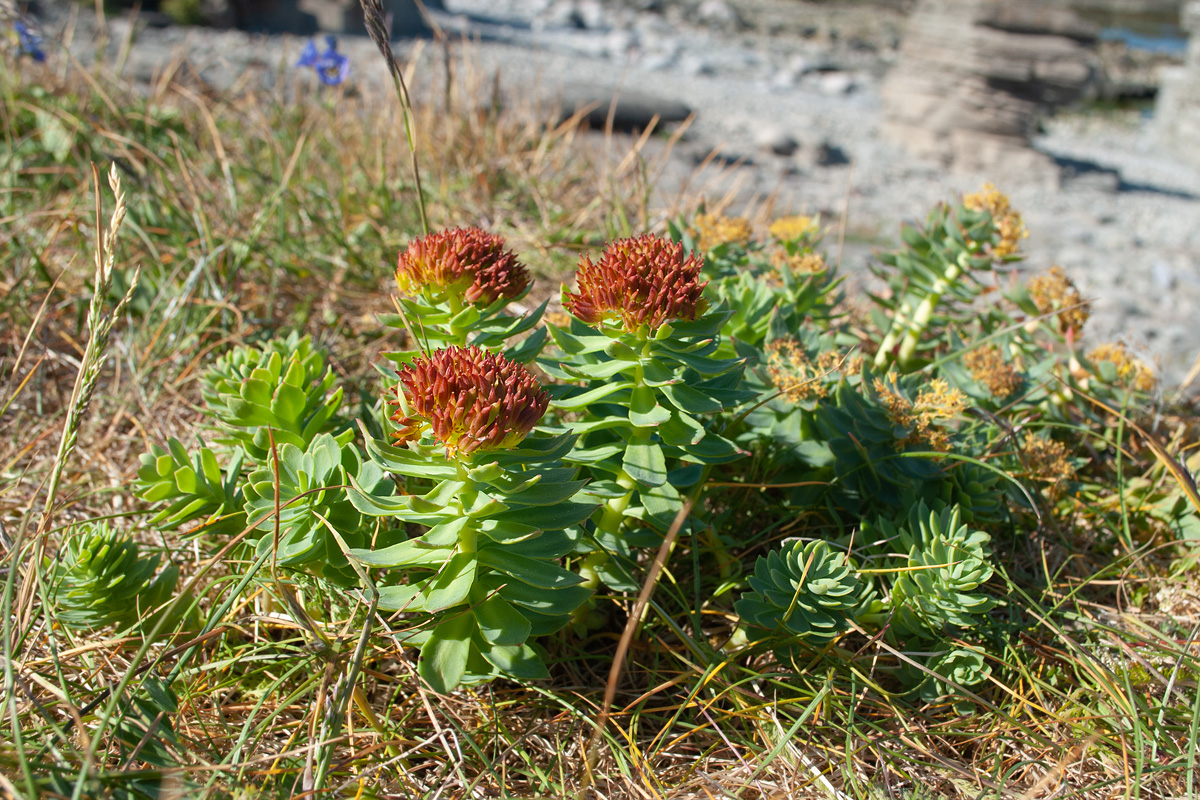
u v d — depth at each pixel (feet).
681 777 1.23
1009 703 1.32
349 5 7.38
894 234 4.00
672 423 1.30
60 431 1.63
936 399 1.45
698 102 6.92
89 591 1.24
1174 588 1.49
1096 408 1.80
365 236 2.15
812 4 16.15
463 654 1.19
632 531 1.38
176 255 1.90
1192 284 4.06
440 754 1.23
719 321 1.27
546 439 1.20
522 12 11.75
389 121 2.64
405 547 1.21
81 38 5.56
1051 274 1.82
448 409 1.11
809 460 1.47
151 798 1.07
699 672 1.30
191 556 1.43
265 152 2.52
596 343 1.28
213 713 1.24
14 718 1.03
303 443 1.35
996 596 1.45
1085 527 1.61
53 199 2.15
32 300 1.84
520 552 1.20
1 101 2.41
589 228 2.36
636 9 12.97
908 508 1.43
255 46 6.09
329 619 1.33
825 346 1.60
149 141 2.37
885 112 6.41
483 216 2.35
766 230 2.22
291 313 1.92
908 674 1.32
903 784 1.23
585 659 1.36
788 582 1.29
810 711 1.21
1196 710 1.17
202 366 1.74
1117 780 1.19
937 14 5.91
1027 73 5.73
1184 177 7.12
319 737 1.16
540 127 3.03
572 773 1.22
